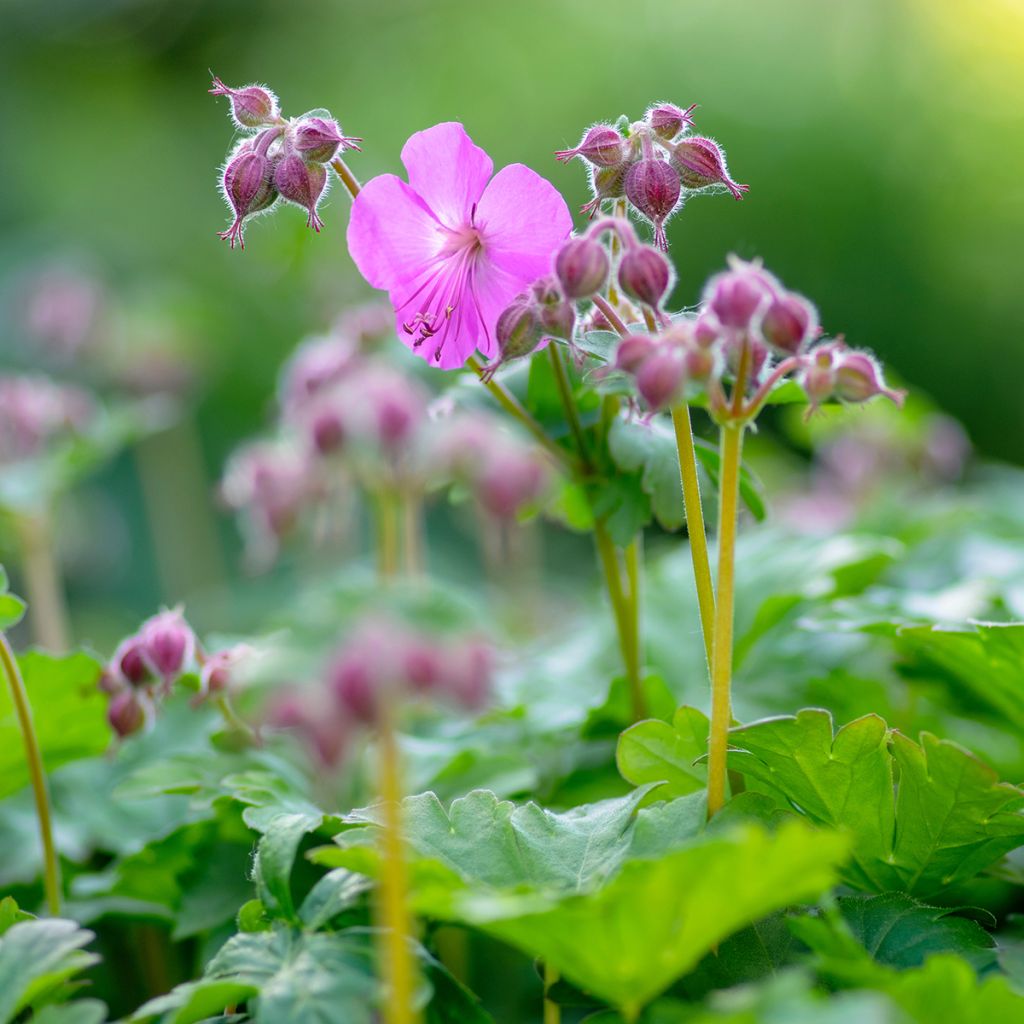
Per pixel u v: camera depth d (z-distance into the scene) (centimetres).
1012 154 153
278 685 54
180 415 117
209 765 62
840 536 69
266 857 58
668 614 68
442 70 181
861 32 162
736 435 57
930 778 58
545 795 63
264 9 202
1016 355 147
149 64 205
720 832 57
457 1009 57
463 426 54
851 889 59
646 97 166
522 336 59
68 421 77
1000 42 158
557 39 175
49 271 121
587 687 66
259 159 60
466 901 55
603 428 62
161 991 62
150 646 61
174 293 114
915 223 154
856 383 57
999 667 61
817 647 66
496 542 88
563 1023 62
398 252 60
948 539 72
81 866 63
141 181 190
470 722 65
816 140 156
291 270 81
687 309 60
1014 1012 55
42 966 57
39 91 200
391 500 55
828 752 58
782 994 54
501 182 60
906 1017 55
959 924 57
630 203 60
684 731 59
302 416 55
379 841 57
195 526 134
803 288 155
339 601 54
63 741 63
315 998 56
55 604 75
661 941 55
